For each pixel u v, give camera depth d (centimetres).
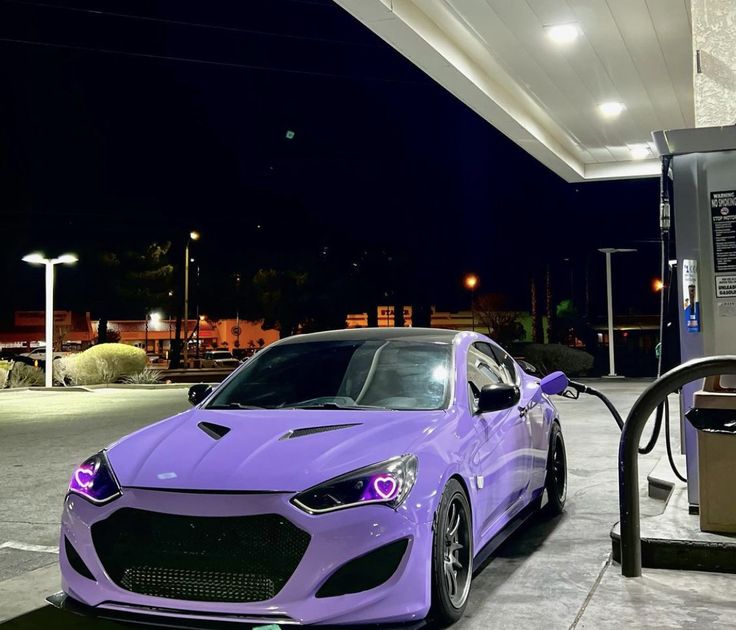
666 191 605
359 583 376
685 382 461
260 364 576
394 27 935
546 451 661
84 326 7775
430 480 409
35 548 626
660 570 498
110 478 416
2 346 7219
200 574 383
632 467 482
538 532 630
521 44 1075
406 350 555
